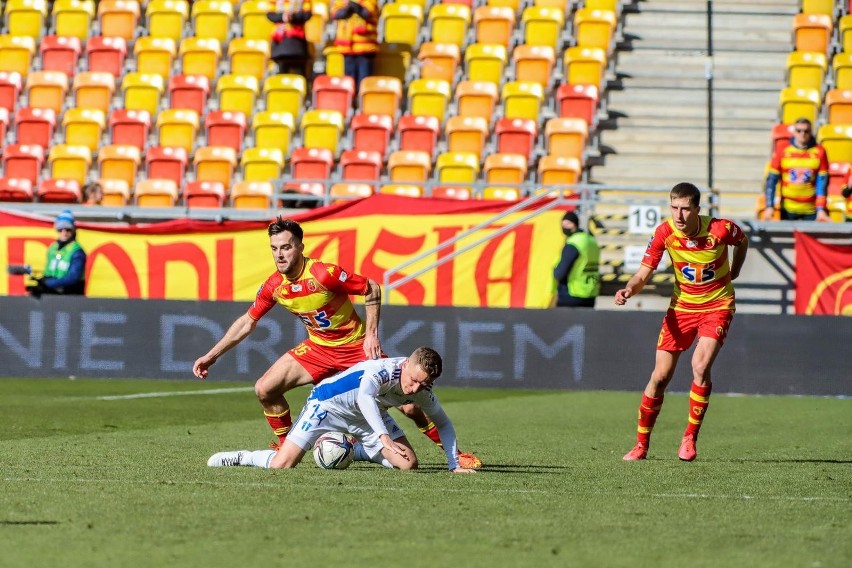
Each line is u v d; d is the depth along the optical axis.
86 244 59.78
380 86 77.00
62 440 33.88
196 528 19.84
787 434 39.03
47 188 71.44
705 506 23.06
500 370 53.50
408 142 73.75
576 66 77.44
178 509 21.64
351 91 77.19
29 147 75.19
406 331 53.59
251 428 37.78
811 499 24.31
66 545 18.36
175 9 85.88
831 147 70.69
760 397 52.50
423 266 60.19
